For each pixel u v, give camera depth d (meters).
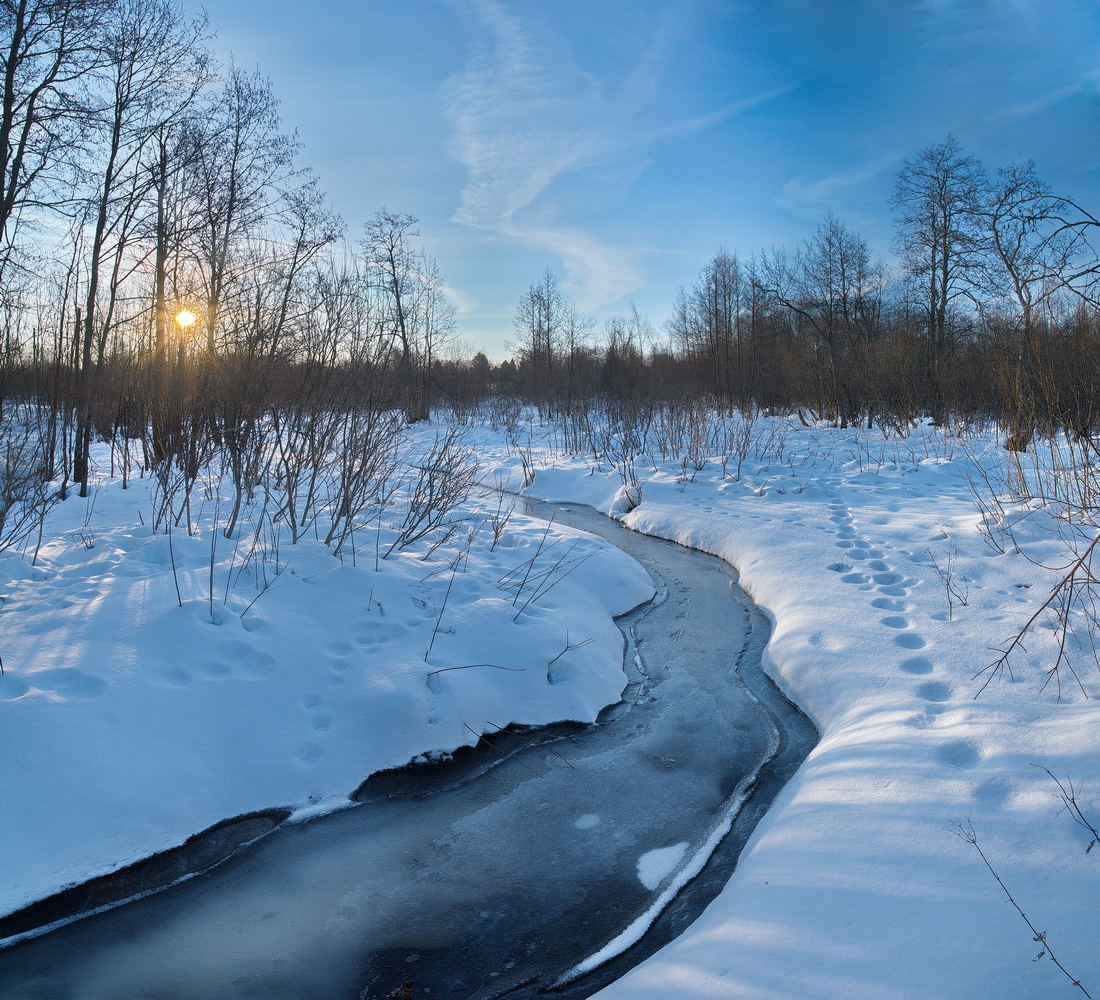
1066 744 3.22
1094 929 2.20
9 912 2.86
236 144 11.75
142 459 10.21
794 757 4.13
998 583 5.62
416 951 2.83
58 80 8.42
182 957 2.77
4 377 7.39
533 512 10.83
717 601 6.73
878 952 2.28
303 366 6.15
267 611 4.71
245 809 3.55
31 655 3.89
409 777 3.95
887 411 16.91
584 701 4.76
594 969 2.72
